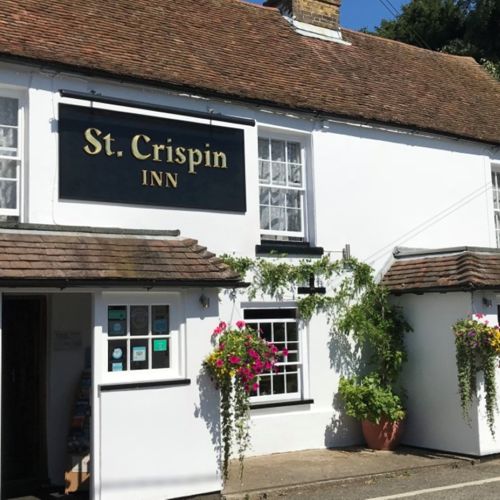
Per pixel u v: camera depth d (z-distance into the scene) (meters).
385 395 9.94
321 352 10.29
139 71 8.97
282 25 12.84
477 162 12.78
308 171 10.72
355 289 10.68
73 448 7.90
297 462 9.08
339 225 10.79
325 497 7.49
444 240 12.11
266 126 10.17
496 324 9.77
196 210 9.27
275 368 9.97
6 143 8.16
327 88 11.38
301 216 10.70
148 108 8.95
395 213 11.48
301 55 12.14
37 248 6.99
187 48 10.38
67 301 8.52
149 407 7.11
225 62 10.53
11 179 8.15
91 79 8.60
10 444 8.21
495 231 13.13
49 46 8.52
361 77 12.48
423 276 10.28
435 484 8.03
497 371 9.69
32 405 8.35
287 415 9.81
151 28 10.44
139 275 7.12
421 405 10.16
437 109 12.75
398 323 10.52
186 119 9.30
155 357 7.41
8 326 8.36
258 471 8.54
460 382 9.30
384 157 11.48
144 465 7.01
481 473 8.62
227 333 7.74
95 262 7.09
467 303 9.59
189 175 9.24
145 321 7.40
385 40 14.73
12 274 6.43
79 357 8.52
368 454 9.67
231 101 9.77
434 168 12.12
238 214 9.69
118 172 8.63
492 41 24.19
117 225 8.58
